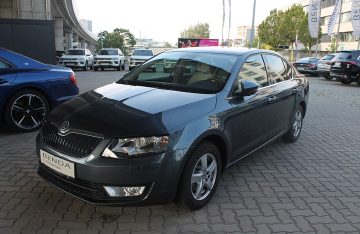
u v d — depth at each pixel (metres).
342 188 4.86
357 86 19.38
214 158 4.09
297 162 5.80
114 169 3.38
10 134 6.58
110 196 3.45
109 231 3.56
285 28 66.62
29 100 6.63
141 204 3.50
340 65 19.41
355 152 6.48
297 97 6.34
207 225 3.74
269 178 5.09
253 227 3.75
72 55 28.02
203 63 4.93
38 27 14.80
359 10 35.03
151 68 5.20
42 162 3.93
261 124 5.10
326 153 6.34
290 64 6.52
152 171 3.43
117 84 4.94
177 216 3.88
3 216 3.77
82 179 3.49
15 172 4.89
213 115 4.02
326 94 15.08
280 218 3.96
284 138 6.75
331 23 40.88
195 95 4.23
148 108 3.81
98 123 3.59
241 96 4.52
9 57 6.52
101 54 29.05
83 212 3.89
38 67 6.80
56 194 4.28
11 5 23.81
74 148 3.57
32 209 3.93
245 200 4.35
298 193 4.63
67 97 7.12
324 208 4.25
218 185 4.64
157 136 3.48
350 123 9.02
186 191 3.77
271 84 5.48
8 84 6.30
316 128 8.27
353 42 63.50
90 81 17.44
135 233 3.54
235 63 4.81
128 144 3.42
